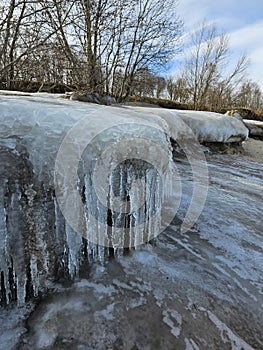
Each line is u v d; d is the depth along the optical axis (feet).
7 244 3.64
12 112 3.73
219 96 41.19
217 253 5.28
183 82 45.34
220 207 7.32
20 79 16.30
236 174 11.14
